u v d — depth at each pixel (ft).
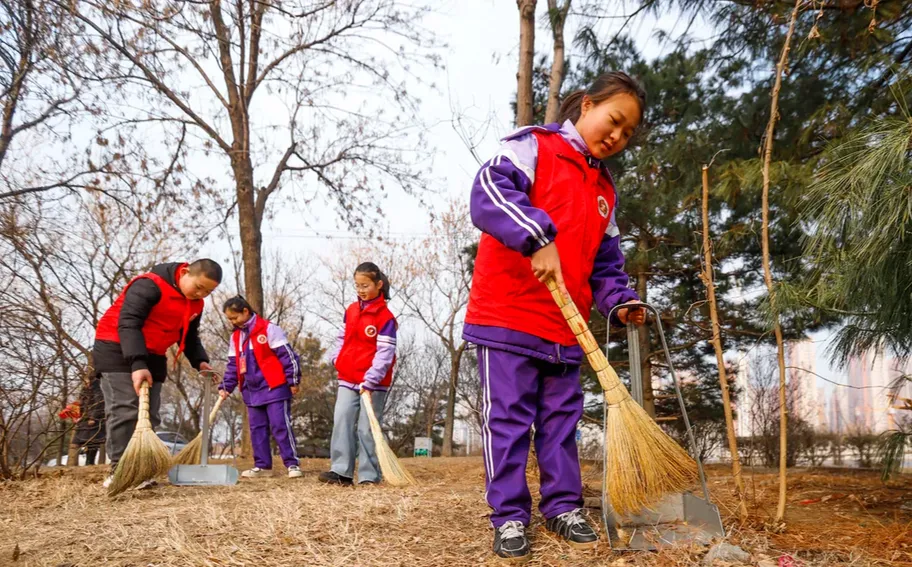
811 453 30.81
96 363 16.53
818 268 10.20
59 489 15.76
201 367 18.06
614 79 9.30
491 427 8.96
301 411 86.02
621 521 8.80
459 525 10.14
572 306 8.40
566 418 9.36
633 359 9.31
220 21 35.27
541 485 9.43
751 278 28.25
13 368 18.08
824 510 11.34
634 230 28.02
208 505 12.44
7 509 13.69
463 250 39.47
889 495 13.11
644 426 8.30
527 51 20.36
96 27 27.07
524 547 8.36
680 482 8.39
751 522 9.73
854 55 17.98
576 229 9.11
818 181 10.20
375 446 18.15
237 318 21.83
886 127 9.46
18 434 19.48
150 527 10.48
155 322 16.52
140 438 14.89
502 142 9.14
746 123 19.56
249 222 36.91
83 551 9.42
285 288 77.36
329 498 12.96
